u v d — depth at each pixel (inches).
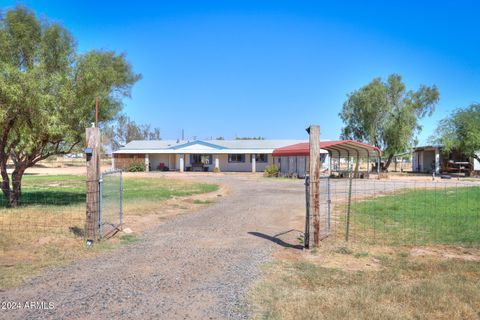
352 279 212.2
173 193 729.0
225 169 1865.2
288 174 1370.6
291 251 281.7
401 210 485.7
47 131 448.1
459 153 1612.9
